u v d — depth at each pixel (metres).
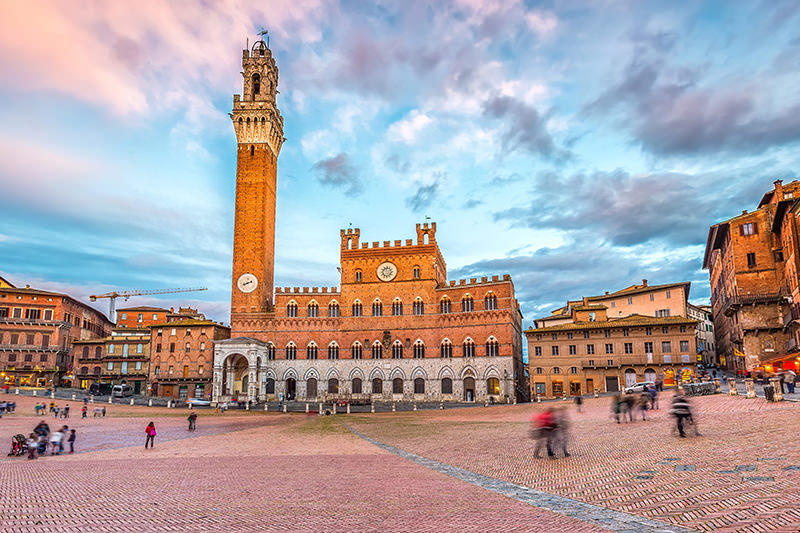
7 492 26.09
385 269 127.19
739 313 95.12
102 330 174.50
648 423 44.88
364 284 127.62
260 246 131.25
